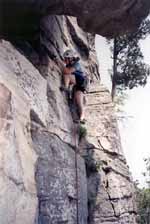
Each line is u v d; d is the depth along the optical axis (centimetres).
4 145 489
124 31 802
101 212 1104
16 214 506
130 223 1194
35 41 875
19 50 793
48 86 883
